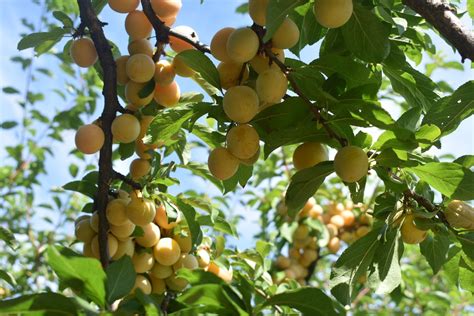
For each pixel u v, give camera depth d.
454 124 0.57
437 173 0.53
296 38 0.55
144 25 0.68
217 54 0.57
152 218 0.64
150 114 0.67
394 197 0.60
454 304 1.46
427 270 1.52
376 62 0.58
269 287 0.78
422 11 0.56
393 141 0.53
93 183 0.71
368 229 1.21
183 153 0.73
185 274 0.48
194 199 0.75
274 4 0.49
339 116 0.53
